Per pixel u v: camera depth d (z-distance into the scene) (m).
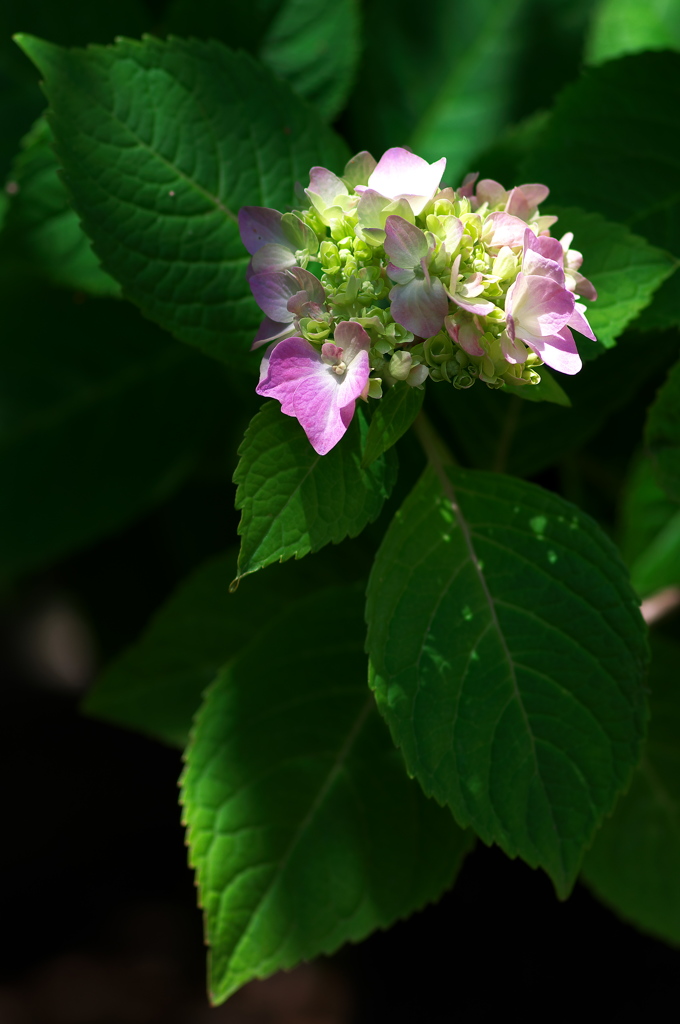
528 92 1.09
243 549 0.85
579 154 0.95
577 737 0.89
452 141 1.10
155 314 0.91
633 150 0.95
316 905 0.94
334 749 0.95
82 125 0.91
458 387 0.85
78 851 1.67
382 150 1.10
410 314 0.84
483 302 0.84
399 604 0.89
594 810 0.88
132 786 1.72
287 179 0.93
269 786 0.95
